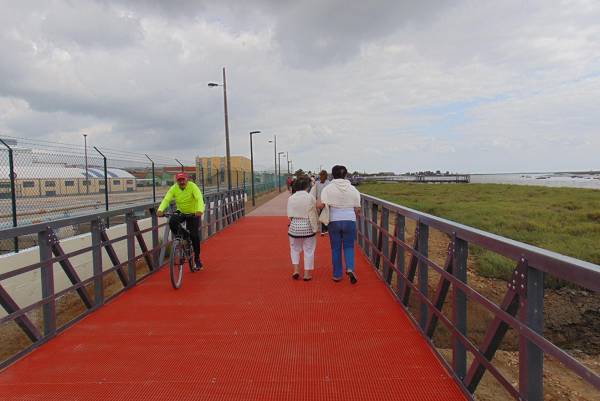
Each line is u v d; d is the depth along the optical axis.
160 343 3.64
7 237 3.18
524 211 17.53
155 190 11.77
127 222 5.63
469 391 2.58
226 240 9.55
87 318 4.32
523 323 1.95
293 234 5.61
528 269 1.92
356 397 2.68
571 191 34.88
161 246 6.72
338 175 5.44
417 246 3.90
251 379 2.95
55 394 2.78
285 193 40.94
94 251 4.67
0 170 5.91
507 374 5.18
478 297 2.42
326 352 3.38
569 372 5.25
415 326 3.86
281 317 4.25
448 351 5.91
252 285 5.54
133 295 5.17
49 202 6.93
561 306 6.98
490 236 2.35
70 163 7.41
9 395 2.77
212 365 3.19
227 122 21.28
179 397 2.72
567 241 10.72
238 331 3.89
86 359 3.33
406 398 2.66
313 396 2.71
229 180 20.41
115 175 9.69
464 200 26.77
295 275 5.78
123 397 2.73
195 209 6.22
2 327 5.27
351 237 5.43
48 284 3.78
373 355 3.31
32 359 3.34
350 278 5.38
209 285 5.60
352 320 4.11
